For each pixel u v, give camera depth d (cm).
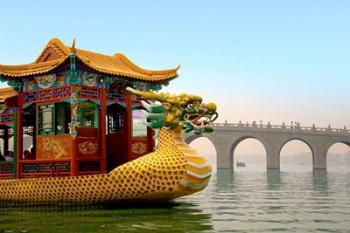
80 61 1973
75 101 1998
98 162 2114
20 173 2200
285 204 2147
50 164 2094
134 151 2291
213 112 1992
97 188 1903
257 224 1451
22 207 2028
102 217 1630
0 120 2373
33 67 2225
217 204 2156
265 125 10462
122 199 1919
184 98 1919
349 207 1981
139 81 2306
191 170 1867
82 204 1966
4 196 2131
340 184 4150
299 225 1425
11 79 2209
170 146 1928
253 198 2534
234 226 1405
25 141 2617
